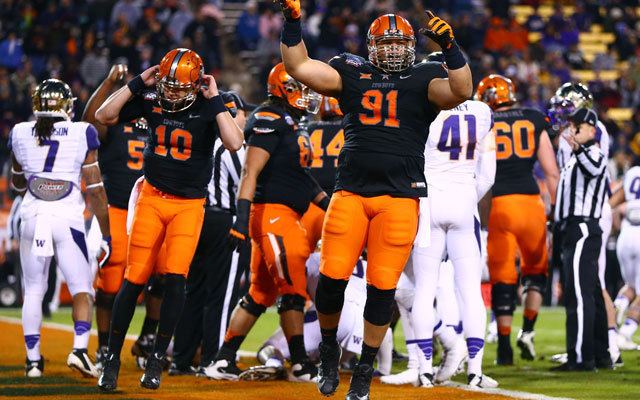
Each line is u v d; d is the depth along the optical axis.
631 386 22.48
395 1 71.25
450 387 22.08
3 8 68.81
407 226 17.42
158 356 20.02
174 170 20.25
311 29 73.81
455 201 22.12
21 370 24.52
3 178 49.16
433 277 22.27
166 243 20.41
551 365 26.69
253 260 22.80
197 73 19.80
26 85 61.28
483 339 22.17
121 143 24.61
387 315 17.66
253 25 73.38
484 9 78.62
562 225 25.69
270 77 22.66
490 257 26.48
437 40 16.69
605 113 67.50
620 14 81.50
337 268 17.42
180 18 70.69
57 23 66.56
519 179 26.39
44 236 22.77
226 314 24.12
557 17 76.56
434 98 17.38
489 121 22.38
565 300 25.45
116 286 24.31
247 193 21.69
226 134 20.02
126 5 69.56
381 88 17.36
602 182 25.22
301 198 22.62
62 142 22.86
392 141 17.31
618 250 30.09
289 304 22.56
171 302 20.08
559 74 72.31
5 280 48.59
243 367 25.92
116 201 24.48
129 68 63.47
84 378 22.97
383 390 21.42
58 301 48.62
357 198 17.44
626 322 30.70
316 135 25.78
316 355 23.98
